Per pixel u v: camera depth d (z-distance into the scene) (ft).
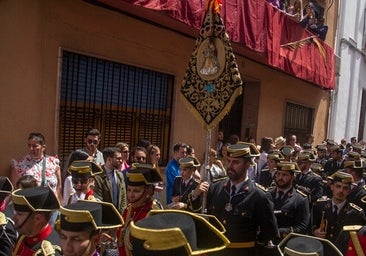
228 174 13.71
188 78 15.90
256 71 35.58
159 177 13.55
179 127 27.30
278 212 16.30
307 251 8.41
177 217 5.59
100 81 22.11
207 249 5.45
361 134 69.26
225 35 15.01
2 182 11.97
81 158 16.62
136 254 5.16
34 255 9.04
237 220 13.28
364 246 8.59
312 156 25.63
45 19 18.67
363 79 65.36
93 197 14.62
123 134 23.77
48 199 9.89
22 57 17.83
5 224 10.37
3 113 17.19
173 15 20.49
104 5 21.04
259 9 26.86
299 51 34.55
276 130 40.63
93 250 8.28
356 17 58.85
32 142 16.14
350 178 16.39
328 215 16.81
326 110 53.88
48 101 19.07
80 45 20.35
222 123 34.60
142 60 24.06
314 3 44.39
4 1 16.93
